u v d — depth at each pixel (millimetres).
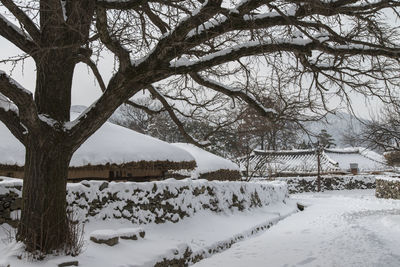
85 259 5766
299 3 5988
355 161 44250
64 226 6043
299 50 6414
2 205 6816
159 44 5723
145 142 11461
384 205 19000
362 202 21516
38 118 5809
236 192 14023
